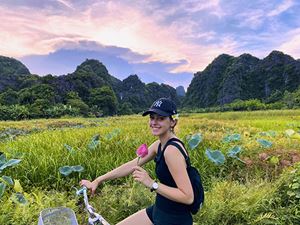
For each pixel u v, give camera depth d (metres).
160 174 2.75
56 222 2.45
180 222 2.79
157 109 2.74
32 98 73.06
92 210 2.81
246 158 7.13
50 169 6.65
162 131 2.78
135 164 3.34
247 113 38.00
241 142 8.74
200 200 2.73
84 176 6.60
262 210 4.62
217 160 6.62
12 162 6.00
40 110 64.38
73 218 2.50
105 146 8.07
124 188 5.56
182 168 2.64
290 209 4.58
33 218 4.35
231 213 4.54
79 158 6.98
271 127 16.31
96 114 80.62
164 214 2.83
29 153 7.22
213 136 9.27
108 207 4.92
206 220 4.41
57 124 25.31
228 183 5.59
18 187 5.23
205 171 6.76
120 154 7.48
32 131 19.12
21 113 57.53
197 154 7.43
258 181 5.61
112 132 9.23
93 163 6.88
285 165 6.71
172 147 2.69
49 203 4.79
